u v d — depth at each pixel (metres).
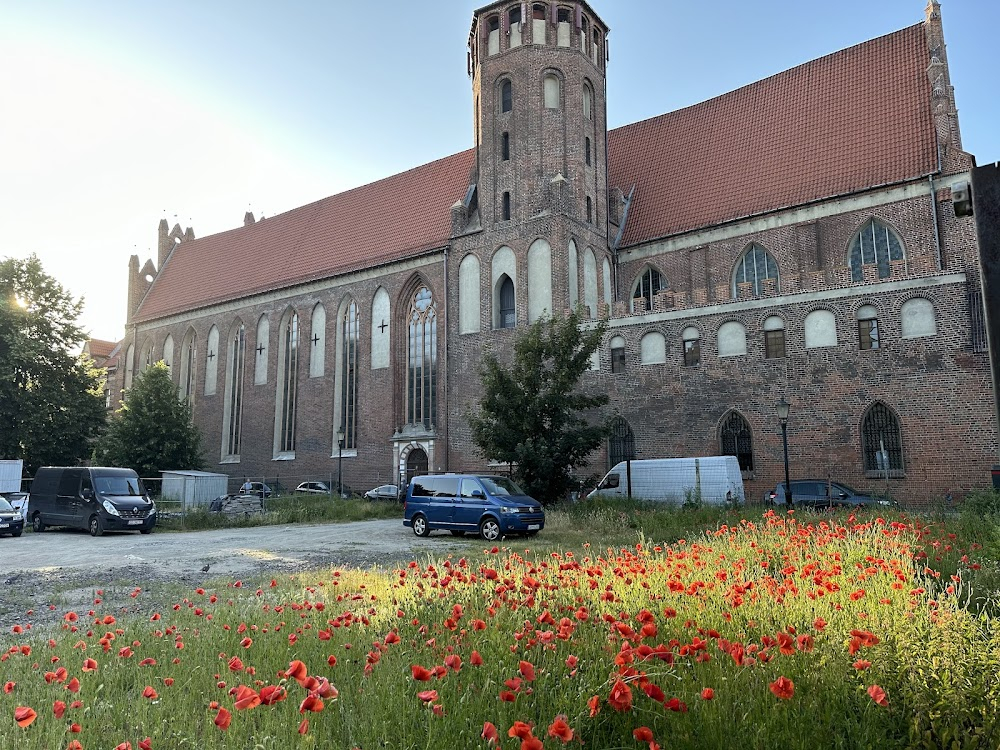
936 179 29.66
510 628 5.54
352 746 3.70
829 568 8.03
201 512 27.16
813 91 37.25
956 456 24.50
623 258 38.84
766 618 5.65
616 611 6.04
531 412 25.00
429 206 44.47
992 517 14.00
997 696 3.88
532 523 19.69
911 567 8.09
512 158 37.94
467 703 3.99
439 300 40.22
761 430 28.39
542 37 38.28
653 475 27.47
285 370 48.56
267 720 3.97
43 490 26.00
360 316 44.34
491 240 37.91
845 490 24.44
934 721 3.81
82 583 12.55
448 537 20.75
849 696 4.12
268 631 6.45
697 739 3.64
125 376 59.03
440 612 6.41
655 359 31.41
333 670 4.97
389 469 41.09
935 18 32.41
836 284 27.55
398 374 42.00
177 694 4.76
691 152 40.38
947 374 24.97
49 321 40.69
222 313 52.75
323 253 48.62
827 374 27.28
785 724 3.67
